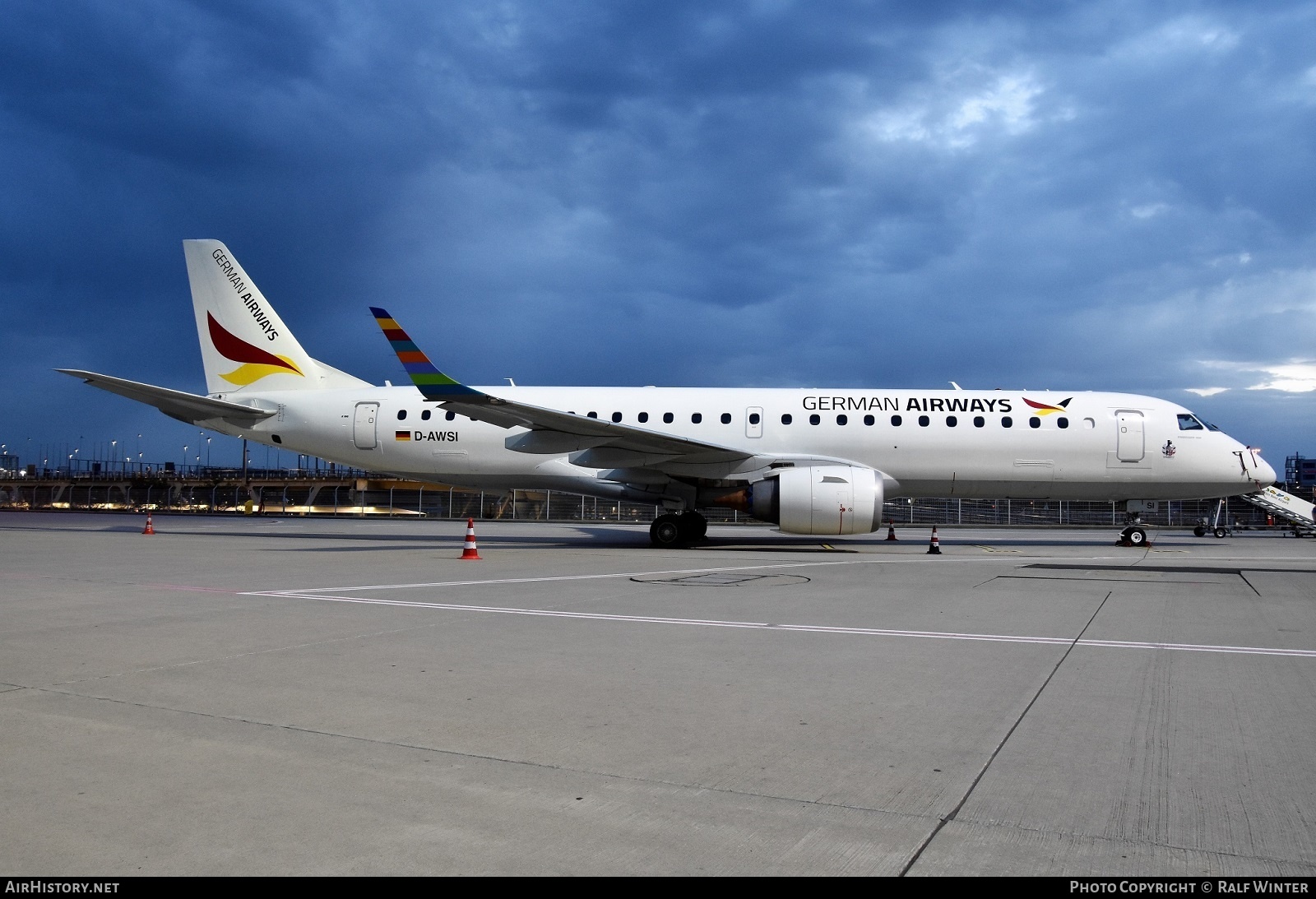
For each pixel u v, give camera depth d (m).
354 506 43.81
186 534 25.06
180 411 21.05
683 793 3.77
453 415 20.42
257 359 21.44
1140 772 4.07
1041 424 19.67
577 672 6.18
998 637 7.64
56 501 61.78
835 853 3.18
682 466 19.09
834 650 7.05
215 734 4.57
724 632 7.89
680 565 14.64
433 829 3.36
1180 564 15.50
